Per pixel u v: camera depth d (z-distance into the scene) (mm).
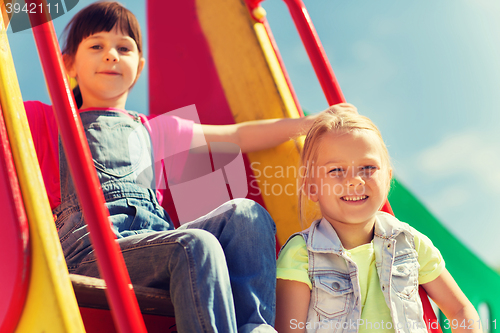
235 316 649
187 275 634
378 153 888
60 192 913
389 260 840
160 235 706
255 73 1335
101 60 1112
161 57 1367
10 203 589
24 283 572
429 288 907
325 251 832
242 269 729
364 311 794
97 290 602
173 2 1439
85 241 802
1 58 655
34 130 980
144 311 724
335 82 1124
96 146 979
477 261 1696
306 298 805
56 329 547
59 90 590
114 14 1146
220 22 1417
